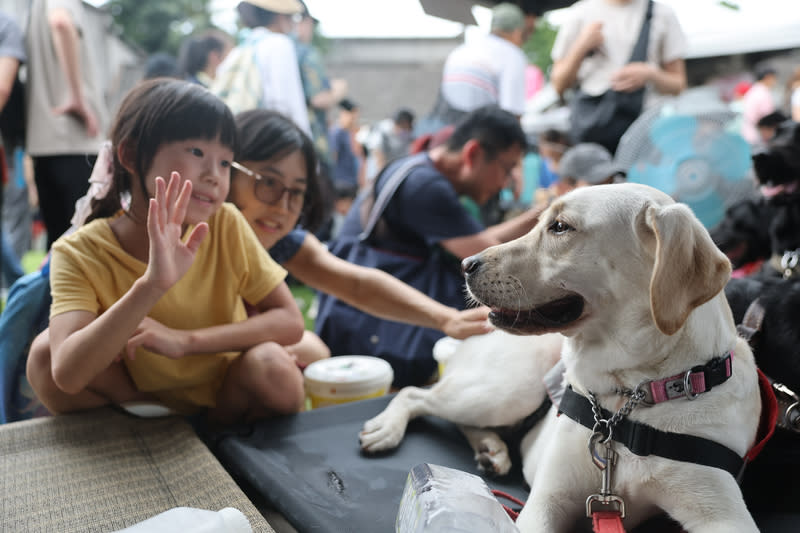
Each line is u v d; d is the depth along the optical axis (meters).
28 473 1.34
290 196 1.89
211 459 1.41
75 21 3.03
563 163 3.06
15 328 1.75
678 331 1.10
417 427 1.72
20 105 3.21
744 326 1.43
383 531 1.21
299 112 3.34
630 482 1.13
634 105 3.56
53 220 3.15
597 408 1.16
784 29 5.60
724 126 2.70
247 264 1.70
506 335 1.66
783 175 1.85
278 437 1.61
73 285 1.46
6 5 6.67
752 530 1.03
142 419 1.60
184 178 1.47
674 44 3.61
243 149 1.82
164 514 0.97
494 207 3.97
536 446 1.43
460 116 3.89
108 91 10.95
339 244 2.76
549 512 1.17
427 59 25.61
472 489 0.96
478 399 1.58
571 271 1.16
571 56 3.63
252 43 3.33
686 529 1.10
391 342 2.41
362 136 10.50
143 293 1.31
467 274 1.27
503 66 3.86
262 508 1.47
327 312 2.50
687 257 1.04
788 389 1.33
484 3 3.84
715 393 1.11
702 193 2.71
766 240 2.29
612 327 1.16
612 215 1.14
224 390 1.68
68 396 1.60
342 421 1.72
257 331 1.64
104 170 1.57
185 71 4.57
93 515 1.19
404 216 2.50
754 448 1.19
